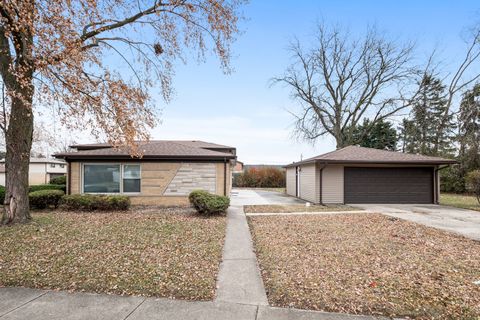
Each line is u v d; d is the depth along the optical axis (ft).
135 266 13.85
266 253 16.72
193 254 16.11
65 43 20.25
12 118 23.22
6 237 19.34
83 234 20.62
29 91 22.67
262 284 12.09
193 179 39.83
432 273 13.43
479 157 59.93
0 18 18.51
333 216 31.37
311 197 48.19
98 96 26.89
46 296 10.53
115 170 39.11
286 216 31.35
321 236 21.24
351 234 21.93
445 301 10.46
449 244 18.98
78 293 10.82
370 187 46.16
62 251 16.24
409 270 13.82
